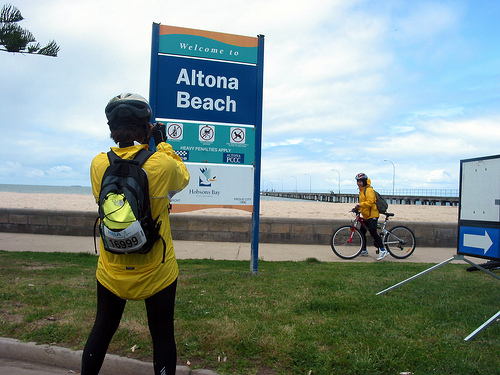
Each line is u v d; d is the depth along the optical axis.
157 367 2.15
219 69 5.98
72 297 4.35
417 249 9.50
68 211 9.55
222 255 7.84
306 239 9.57
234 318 3.77
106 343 2.20
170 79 5.82
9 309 3.96
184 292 4.64
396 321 3.79
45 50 6.62
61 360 3.21
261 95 6.11
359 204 8.25
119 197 1.95
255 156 6.09
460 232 4.40
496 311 4.13
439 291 4.92
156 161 2.13
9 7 6.29
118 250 1.94
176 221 9.38
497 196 3.95
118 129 2.19
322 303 4.20
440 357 3.02
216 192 5.98
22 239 8.84
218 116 5.98
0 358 3.32
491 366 2.90
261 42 6.09
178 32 5.84
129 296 2.11
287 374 2.86
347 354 3.04
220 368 2.93
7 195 33.62
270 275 5.68
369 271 6.17
